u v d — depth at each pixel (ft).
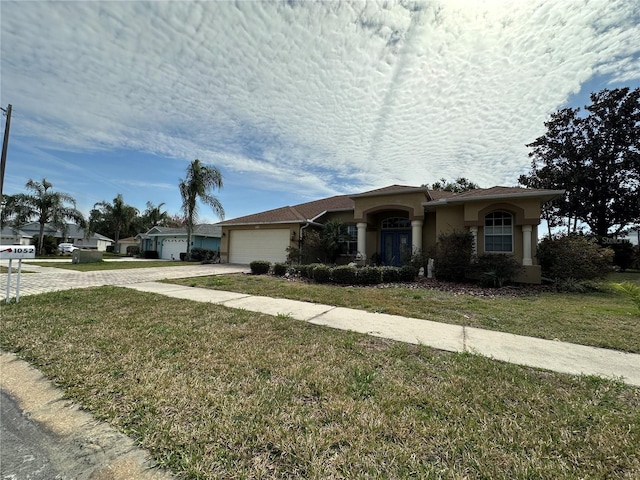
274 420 7.98
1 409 8.77
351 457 6.67
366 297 26.09
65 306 21.01
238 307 21.68
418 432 7.59
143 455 6.81
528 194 36.52
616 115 69.21
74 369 11.04
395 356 12.68
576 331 16.71
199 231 99.91
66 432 7.68
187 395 9.23
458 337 15.51
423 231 48.80
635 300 19.67
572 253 33.30
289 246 57.57
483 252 39.24
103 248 163.94
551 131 77.46
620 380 10.65
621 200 69.62
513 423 8.04
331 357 12.44
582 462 6.64
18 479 6.16
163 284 32.65
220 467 6.41
